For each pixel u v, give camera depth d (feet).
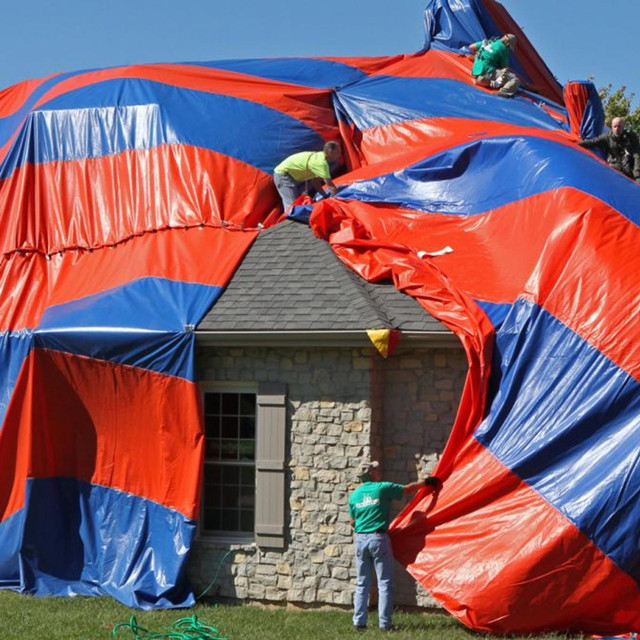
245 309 49.42
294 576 47.83
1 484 51.75
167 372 49.29
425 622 44.24
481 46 68.54
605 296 45.01
